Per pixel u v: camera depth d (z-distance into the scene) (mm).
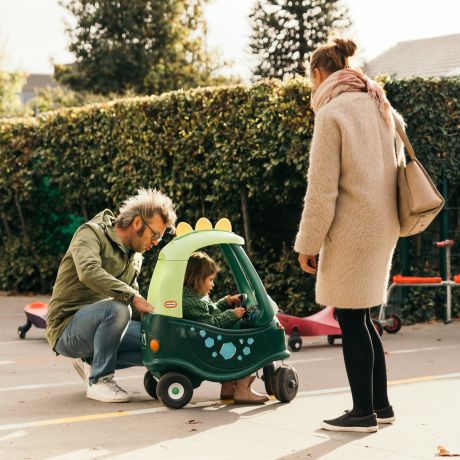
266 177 10945
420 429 4828
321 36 33375
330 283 4582
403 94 10195
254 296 5961
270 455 4312
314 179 4492
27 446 4574
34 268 14828
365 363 4695
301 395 6008
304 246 4535
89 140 13352
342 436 4676
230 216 11609
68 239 14914
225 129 11227
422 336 9445
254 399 5680
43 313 9375
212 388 6359
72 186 13836
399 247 10641
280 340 5758
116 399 5738
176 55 36375
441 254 10844
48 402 5801
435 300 10805
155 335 5496
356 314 4672
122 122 12703
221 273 11281
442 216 10773
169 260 5555
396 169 4691
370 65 30625
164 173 12211
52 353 8375
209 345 5535
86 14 36000
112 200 13438
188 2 36938
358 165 4504
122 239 5922
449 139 10523
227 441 4617
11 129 14703
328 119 4492
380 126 4645
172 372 5531
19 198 14789
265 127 10609
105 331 5734
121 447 4523
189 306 5598
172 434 4801
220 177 11320
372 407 4758
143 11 36031
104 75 35750
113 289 5617
